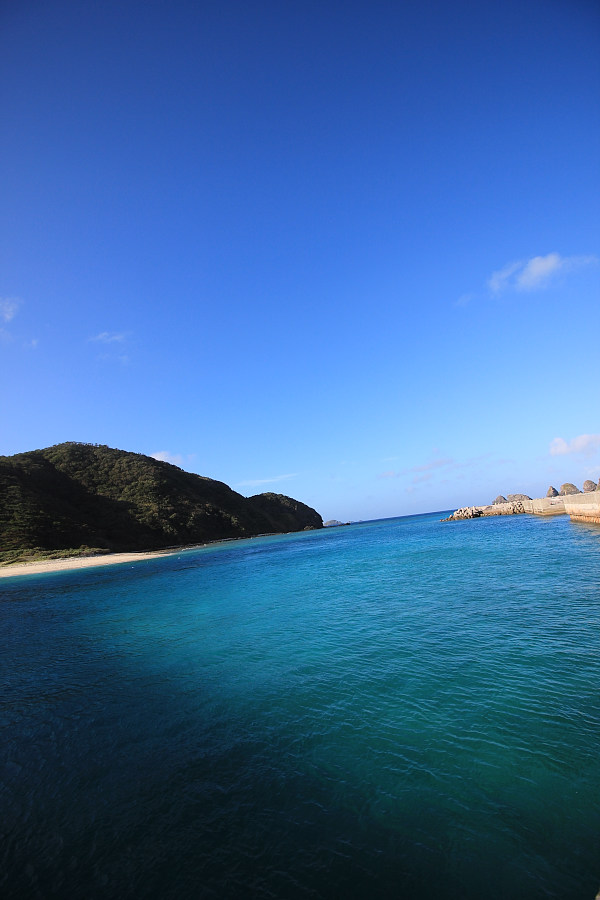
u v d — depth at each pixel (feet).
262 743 25.02
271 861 16.46
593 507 130.52
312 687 32.32
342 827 17.79
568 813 17.46
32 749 27.32
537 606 47.62
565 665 31.19
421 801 18.85
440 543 142.00
